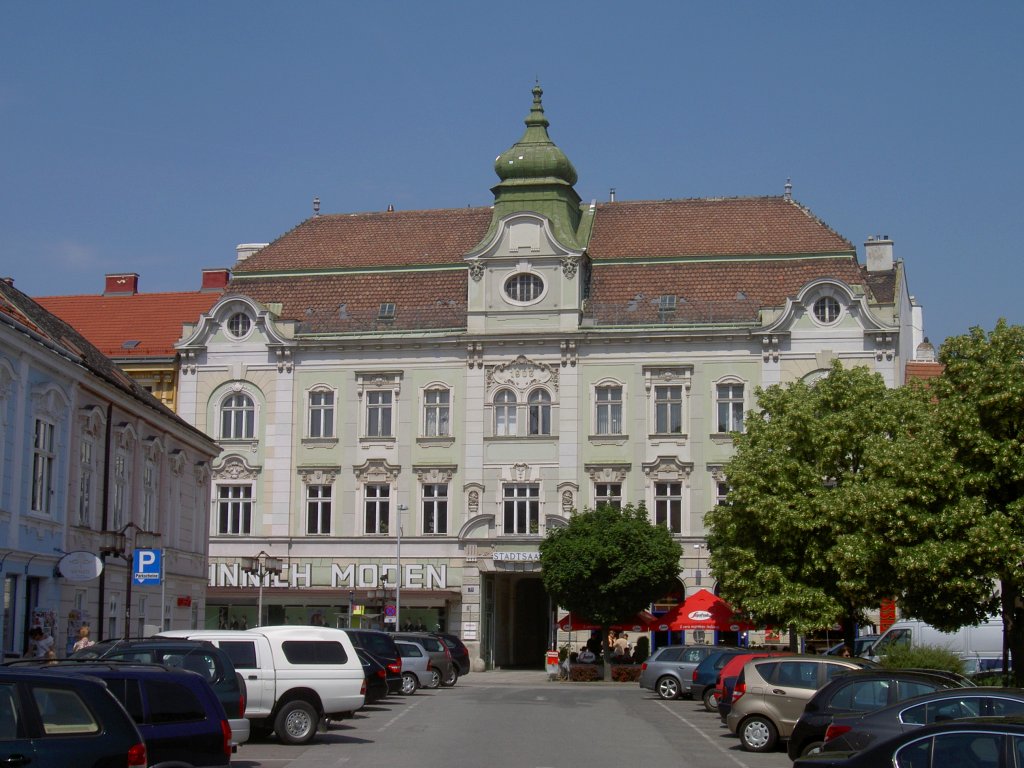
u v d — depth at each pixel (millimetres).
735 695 30594
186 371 73125
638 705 44844
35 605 37719
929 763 15039
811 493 48156
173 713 19781
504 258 70562
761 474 48844
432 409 71375
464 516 70188
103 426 43031
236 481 72250
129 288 83562
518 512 70000
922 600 36406
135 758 16172
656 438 68938
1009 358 35812
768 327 68000
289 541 71375
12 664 18969
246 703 27203
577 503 69250
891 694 25109
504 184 72688
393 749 28969
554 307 70000
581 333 69312
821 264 70625
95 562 37875
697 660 48094
